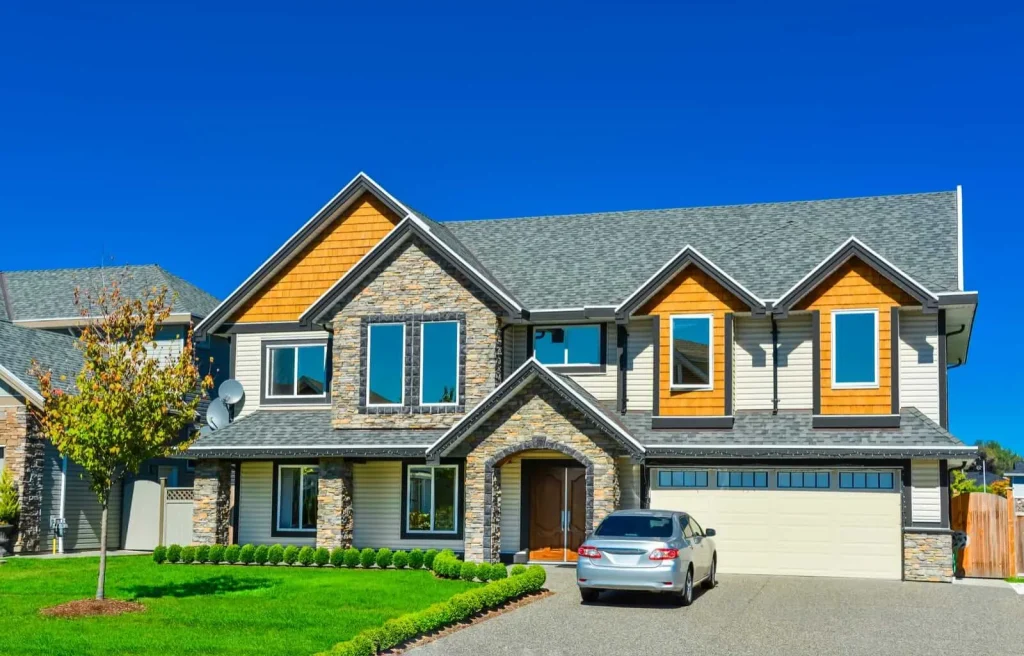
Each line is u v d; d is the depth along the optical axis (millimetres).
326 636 15984
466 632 16922
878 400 25641
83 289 39906
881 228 29562
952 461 26062
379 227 31250
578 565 19797
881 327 25812
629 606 19812
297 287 31734
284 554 27359
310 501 30344
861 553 25000
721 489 26094
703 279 27188
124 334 20125
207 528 29734
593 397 27891
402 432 28797
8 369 31000
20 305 39938
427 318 29031
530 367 25766
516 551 27391
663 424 26938
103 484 19250
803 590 22359
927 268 27078
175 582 22906
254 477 30828
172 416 20359
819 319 26219
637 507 26312
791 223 31000
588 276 30219
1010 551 25219
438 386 28812
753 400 27203
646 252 30984
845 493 25328
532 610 19297
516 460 27797
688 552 20094
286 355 31750
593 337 28703
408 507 29406
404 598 20297
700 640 16328
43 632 16188
